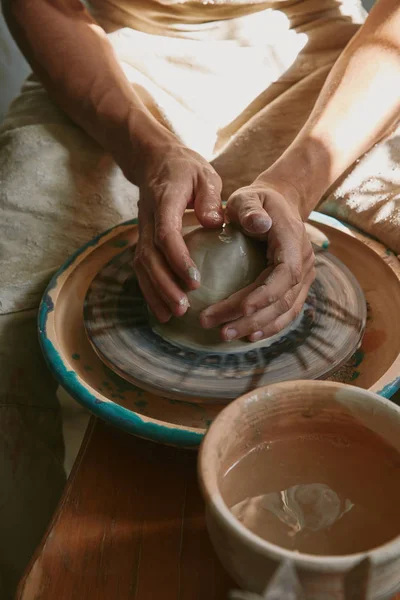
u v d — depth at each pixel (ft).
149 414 2.63
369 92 3.38
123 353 2.75
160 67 4.10
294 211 2.88
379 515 1.66
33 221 3.71
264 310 2.54
